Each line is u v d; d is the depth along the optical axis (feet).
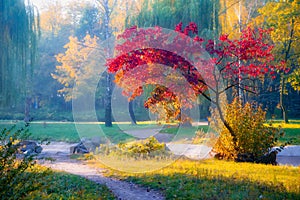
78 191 19.88
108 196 19.24
